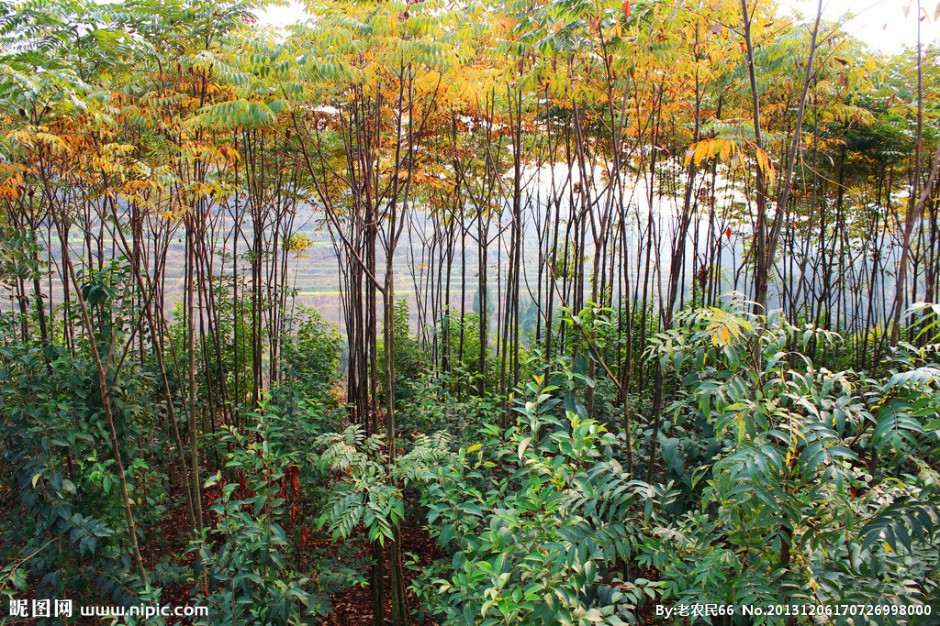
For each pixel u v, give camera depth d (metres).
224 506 3.66
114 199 3.93
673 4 3.84
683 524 2.86
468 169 7.73
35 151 3.72
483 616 2.55
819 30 4.83
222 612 3.47
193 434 4.39
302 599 3.47
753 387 2.57
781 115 6.43
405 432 5.87
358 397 7.25
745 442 2.38
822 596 2.37
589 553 2.47
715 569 2.38
